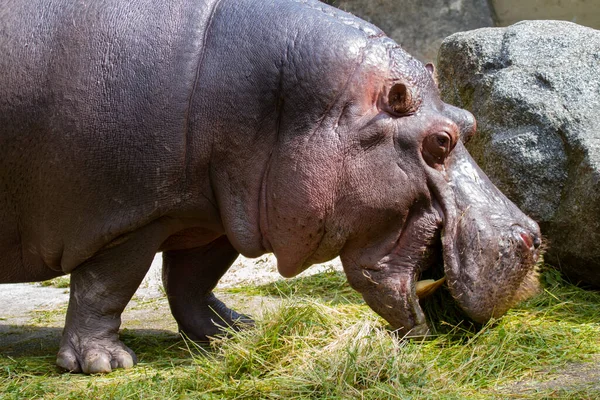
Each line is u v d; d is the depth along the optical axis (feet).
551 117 29.01
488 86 30.53
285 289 30.68
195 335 24.22
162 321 27.40
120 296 21.44
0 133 20.44
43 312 29.58
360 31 21.01
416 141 20.22
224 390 18.49
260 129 20.43
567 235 28.02
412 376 18.57
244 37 20.56
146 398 18.43
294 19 20.68
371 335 19.90
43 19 20.57
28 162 20.52
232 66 20.39
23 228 21.44
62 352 21.17
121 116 19.99
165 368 20.93
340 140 20.07
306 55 20.21
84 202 20.43
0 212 21.20
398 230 20.72
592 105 29.04
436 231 20.70
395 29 57.31
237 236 20.81
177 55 20.25
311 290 30.17
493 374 19.83
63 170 20.26
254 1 21.03
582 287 28.40
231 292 30.96
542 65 30.17
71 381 20.15
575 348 21.43
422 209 20.65
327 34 20.44
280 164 20.18
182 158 20.34
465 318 22.61
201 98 20.29
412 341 20.52
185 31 20.43
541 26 31.48
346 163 20.12
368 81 20.31
